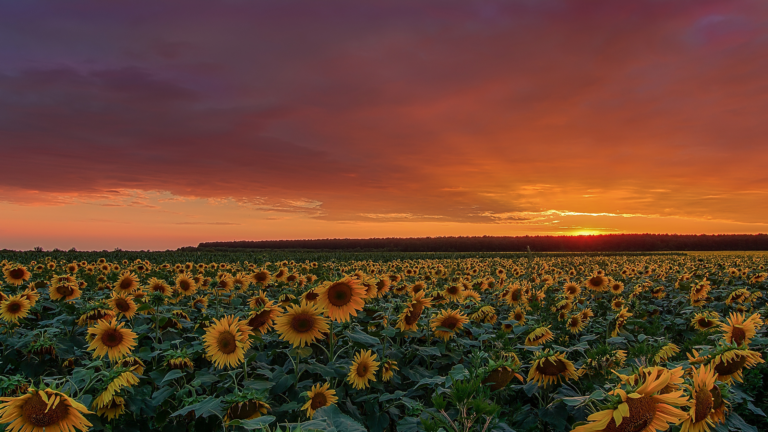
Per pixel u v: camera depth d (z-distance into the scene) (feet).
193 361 21.42
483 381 14.64
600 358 17.08
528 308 33.47
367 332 23.85
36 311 30.25
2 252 137.90
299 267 66.23
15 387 13.52
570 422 13.80
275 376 18.17
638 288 44.21
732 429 11.00
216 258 125.90
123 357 18.35
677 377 9.05
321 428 9.14
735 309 36.76
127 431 14.65
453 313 23.00
